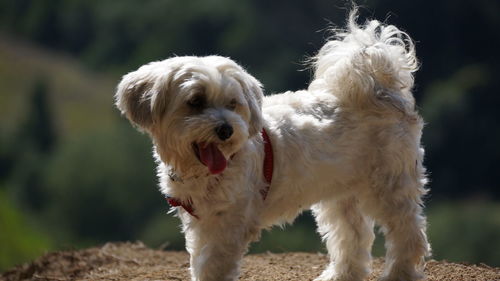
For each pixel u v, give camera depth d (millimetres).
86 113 58562
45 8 72875
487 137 43156
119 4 63344
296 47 49500
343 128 6707
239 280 7539
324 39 7641
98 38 66875
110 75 62844
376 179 6836
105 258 9039
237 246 6172
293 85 46469
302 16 51312
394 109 6789
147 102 6145
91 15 69438
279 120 6535
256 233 6340
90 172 43125
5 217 17875
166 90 6086
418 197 7004
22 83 62812
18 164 50562
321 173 6633
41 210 44594
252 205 6281
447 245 33062
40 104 56750
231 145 5977
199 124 5898
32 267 9055
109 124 54344
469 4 47875
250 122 6230
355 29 7195
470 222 34625
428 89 46406
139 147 44500
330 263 7688
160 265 8578
